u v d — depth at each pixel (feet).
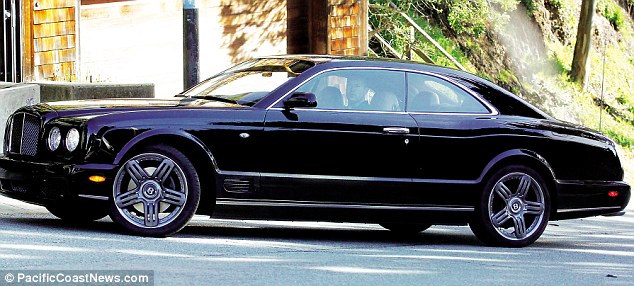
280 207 43.27
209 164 42.22
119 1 80.02
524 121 47.47
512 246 47.21
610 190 48.88
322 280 34.99
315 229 51.06
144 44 82.17
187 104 43.06
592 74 160.86
